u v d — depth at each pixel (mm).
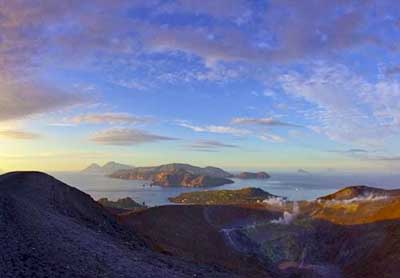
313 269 127625
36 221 36312
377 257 119875
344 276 118188
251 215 171250
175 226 122375
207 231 135625
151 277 30203
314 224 165875
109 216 63188
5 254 26594
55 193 59906
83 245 33531
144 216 121938
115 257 33125
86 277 25984
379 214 156750
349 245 139625
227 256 118188
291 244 148125
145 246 51562
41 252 28453
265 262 128500
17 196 45750
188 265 42219
